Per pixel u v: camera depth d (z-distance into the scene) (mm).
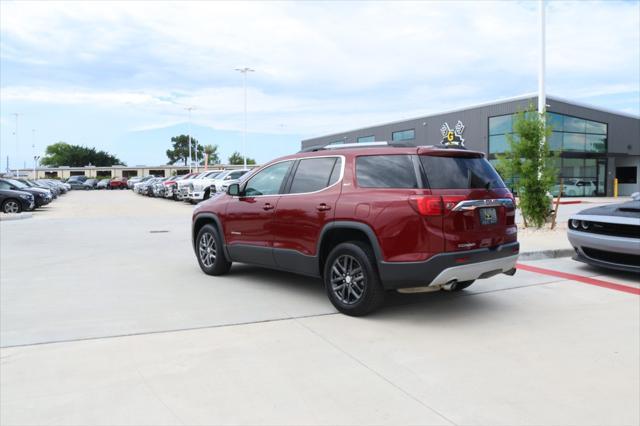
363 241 5250
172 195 30906
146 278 7137
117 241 11273
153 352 4160
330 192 5504
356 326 4918
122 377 3658
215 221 7152
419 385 3564
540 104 12750
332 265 5383
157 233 12906
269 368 3846
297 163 6105
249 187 6695
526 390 3496
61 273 7496
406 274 4793
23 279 7047
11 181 23688
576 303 5836
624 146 37719
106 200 32531
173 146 130750
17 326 4828
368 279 5039
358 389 3490
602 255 7402
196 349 4238
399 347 4332
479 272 4992
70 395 3367
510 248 5312
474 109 34438
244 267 8023
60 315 5203
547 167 12180
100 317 5141
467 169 5160
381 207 4945
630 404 3293
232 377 3674
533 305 5746
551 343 4457
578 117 33344
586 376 3744
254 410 3174
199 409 3182
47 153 129000
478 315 5324
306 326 4902
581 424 3027
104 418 3059
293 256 5875
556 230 12211
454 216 4801
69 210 22359
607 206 7902
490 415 3131
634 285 6770
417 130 39844
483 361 4023
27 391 3420
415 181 4863
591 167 35750
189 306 5594
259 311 5418
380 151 5273
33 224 15398
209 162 111250
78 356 4059
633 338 4602
